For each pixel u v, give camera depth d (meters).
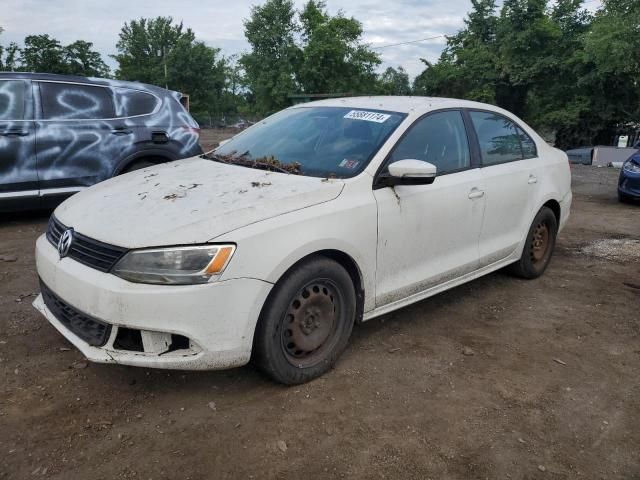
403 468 2.54
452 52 39.22
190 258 2.69
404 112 3.93
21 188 6.44
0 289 4.48
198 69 56.19
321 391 3.14
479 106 4.61
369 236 3.38
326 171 3.54
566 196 5.45
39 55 48.34
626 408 3.13
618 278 5.42
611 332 4.13
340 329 3.33
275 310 2.93
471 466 2.58
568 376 3.45
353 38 35.97
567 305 4.64
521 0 32.38
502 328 4.12
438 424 2.88
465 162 4.24
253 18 36.69
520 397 3.18
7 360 3.34
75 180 6.78
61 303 3.05
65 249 3.00
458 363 3.54
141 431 2.73
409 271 3.76
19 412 2.84
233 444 2.66
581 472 2.59
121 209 3.07
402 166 3.37
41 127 6.52
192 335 2.70
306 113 4.33
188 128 7.68
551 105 33.00
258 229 2.84
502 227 4.61
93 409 2.89
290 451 2.62
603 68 26.25
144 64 61.59
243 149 4.15
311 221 3.06
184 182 3.41
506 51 33.34
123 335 2.78
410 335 3.93
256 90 37.72
